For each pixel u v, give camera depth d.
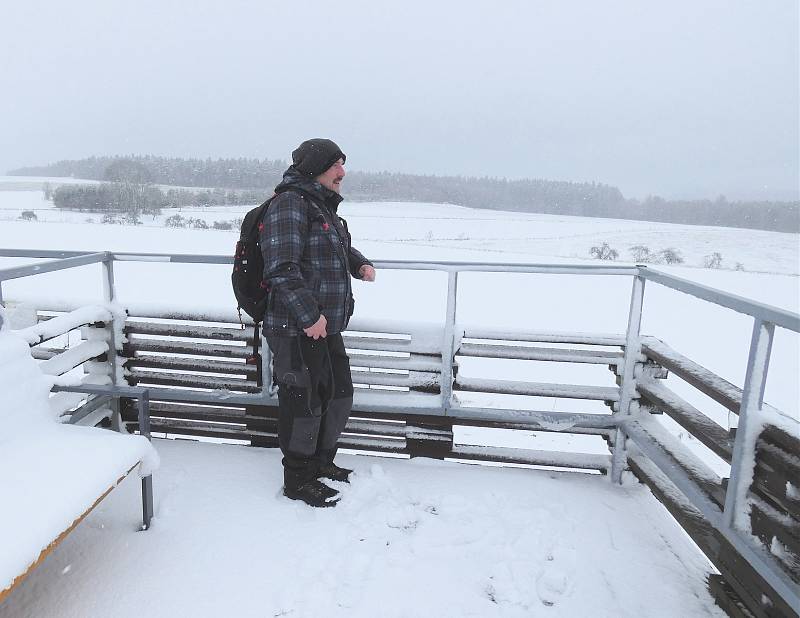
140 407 2.21
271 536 2.28
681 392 8.09
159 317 3.15
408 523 2.41
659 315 15.38
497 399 6.71
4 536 1.48
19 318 3.17
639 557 2.24
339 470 2.74
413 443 3.05
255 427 3.16
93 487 1.78
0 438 2.04
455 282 2.84
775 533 1.66
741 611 1.83
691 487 2.12
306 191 2.30
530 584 2.04
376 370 3.16
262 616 1.84
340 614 1.86
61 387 2.28
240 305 2.40
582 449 5.11
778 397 9.15
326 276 2.34
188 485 2.68
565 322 14.30
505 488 2.74
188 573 2.04
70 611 1.85
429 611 1.89
